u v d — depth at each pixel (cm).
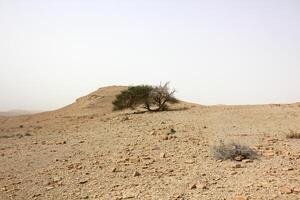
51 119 3747
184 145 1332
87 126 2328
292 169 926
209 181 840
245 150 1102
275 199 695
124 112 3294
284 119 2092
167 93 3116
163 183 836
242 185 797
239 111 2572
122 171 962
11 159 1195
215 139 1470
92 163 1075
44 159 1173
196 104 3838
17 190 823
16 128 2850
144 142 1427
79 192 791
